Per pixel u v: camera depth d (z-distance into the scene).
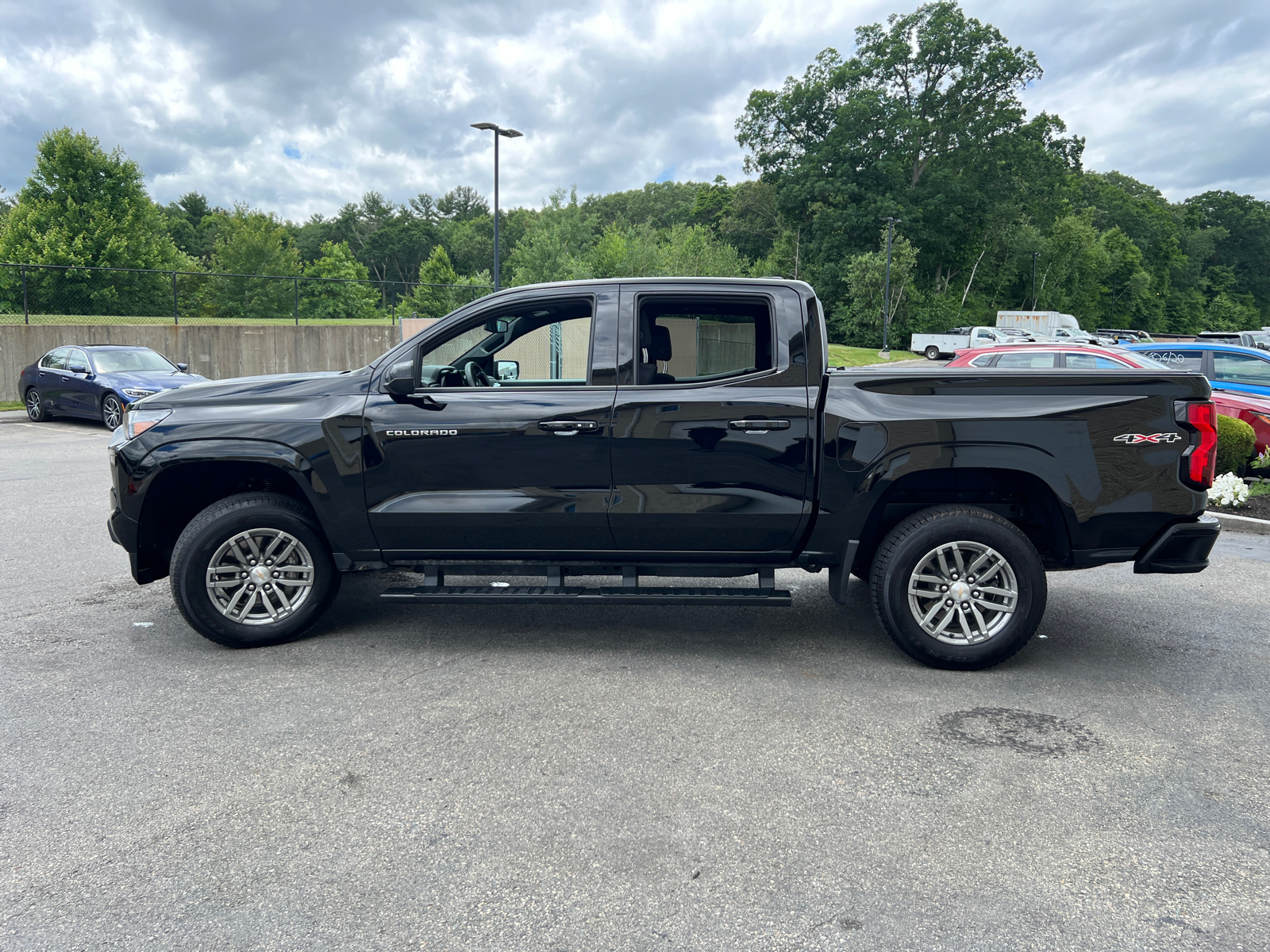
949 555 4.34
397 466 4.41
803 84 64.12
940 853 2.71
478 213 127.38
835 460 4.24
